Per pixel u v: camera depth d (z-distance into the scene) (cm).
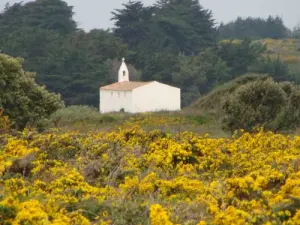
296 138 4900
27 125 7875
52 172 3756
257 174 3400
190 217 2773
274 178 3297
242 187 2955
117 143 4816
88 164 4016
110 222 2728
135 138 5047
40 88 8662
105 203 2972
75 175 3434
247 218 2602
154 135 5122
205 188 3266
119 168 3850
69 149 4559
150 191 3269
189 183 3362
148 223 2752
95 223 2759
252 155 4406
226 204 2820
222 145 4703
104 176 3778
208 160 4169
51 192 3200
